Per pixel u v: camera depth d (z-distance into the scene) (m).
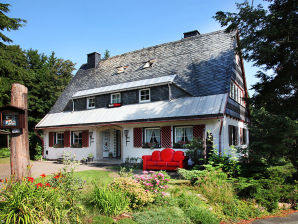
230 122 14.67
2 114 6.93
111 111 17.58
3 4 19.22
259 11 12.14
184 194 7.37
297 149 9.48
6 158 21.25
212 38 18.06
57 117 21.16
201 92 14.39
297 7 12.48
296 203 7.83
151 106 15.64
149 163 13.09
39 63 30.17
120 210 5.91
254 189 7.92
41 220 4.44
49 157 20.97
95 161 17.55
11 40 20.33
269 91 13.91
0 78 18.44
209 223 5.94
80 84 23.08
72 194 5.70
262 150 9.50
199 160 12.45
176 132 14.42
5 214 4.26
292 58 12.34
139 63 20.52
